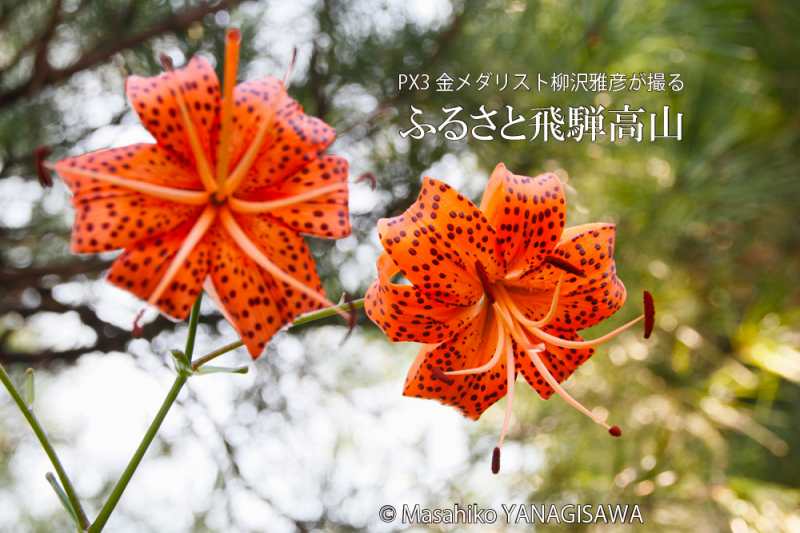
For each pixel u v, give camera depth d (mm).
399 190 902
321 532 959
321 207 493
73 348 970
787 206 1107
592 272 547
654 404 1062
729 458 1174
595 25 869
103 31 867
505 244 533
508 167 890
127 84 483
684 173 998
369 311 539
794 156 1092
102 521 474
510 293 553
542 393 564
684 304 1113
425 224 523
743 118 1084
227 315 486
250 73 869
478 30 883
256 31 867
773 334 1070
